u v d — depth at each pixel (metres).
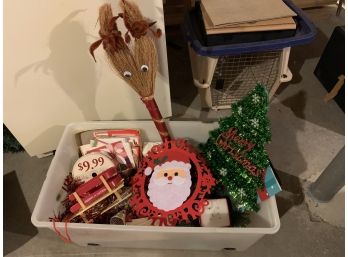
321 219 1.09
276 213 0.84
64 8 0.83
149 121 1.09
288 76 1.29
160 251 1.04
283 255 1.02
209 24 1.10
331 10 1.92
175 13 1.72
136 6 0.78
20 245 1.07
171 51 1.69
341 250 1.03
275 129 1.34
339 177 1.01
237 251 1.04
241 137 0.88
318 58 1.65
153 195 0.90
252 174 0.89
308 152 1.27
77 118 1.17
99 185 0.96
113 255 1.04
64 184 1.01
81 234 0.92
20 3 0.79
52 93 1.04
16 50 0.88
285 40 1.09
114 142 1.07
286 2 1.22
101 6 0.79
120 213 0.94
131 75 0.81
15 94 1.00
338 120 1.38
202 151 1.03
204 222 0.89
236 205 0.92
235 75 1.40
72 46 0.93
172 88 1.52
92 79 1.04
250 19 1.07
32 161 1.28
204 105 1.41
